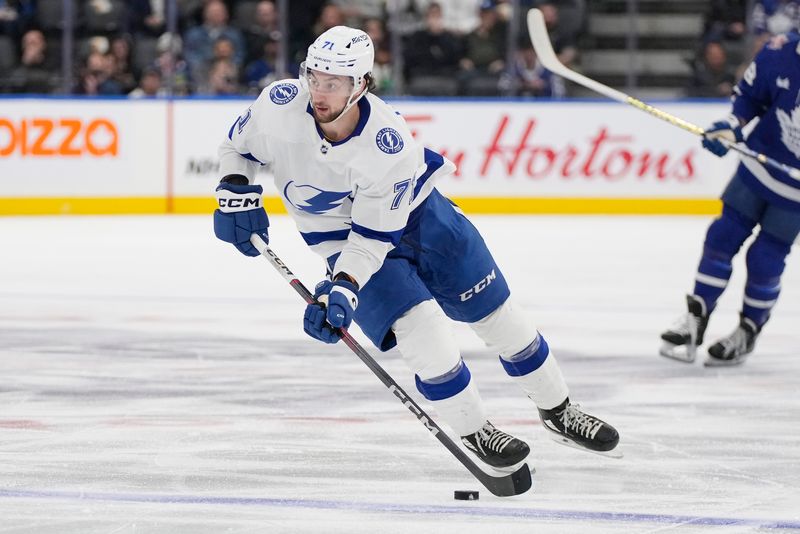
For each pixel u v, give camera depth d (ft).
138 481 19.40
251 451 21.45
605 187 67.82
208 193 66.28
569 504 18.51
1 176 63.98
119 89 67.62
